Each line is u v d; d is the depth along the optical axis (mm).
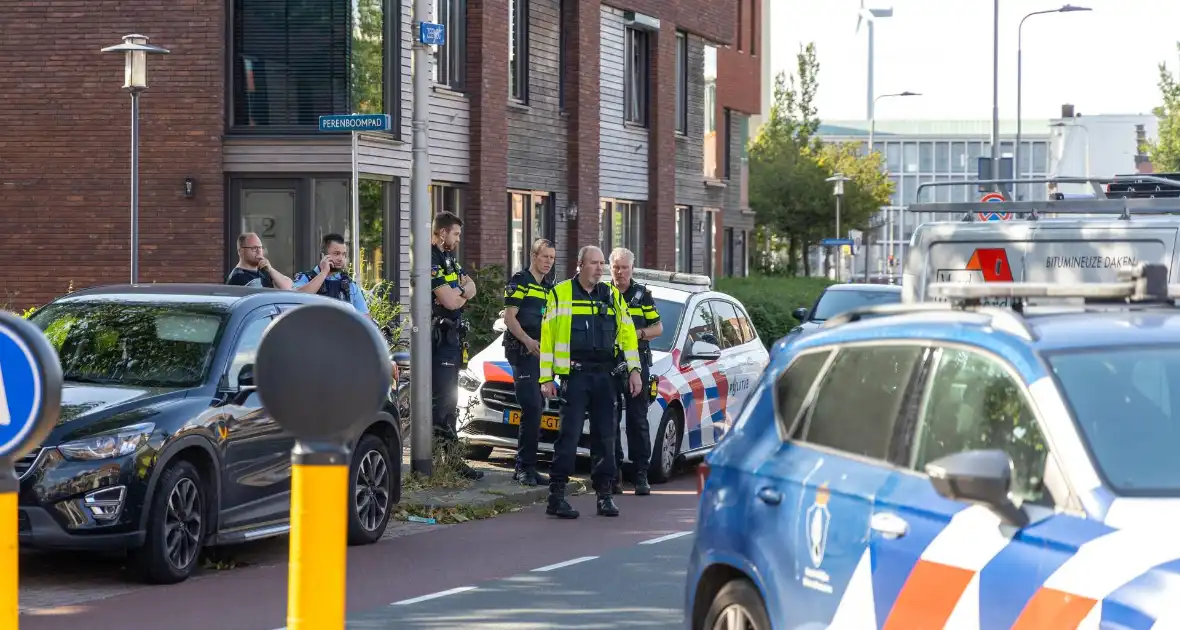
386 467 19578
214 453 16656
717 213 68000
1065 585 7203
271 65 37156
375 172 38250
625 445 24844
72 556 17766
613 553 18547
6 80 37406
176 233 37000
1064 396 7949
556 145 49062
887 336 9344
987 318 8766
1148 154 112562
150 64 36906
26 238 37500
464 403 25969
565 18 49688
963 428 8438
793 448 9766
